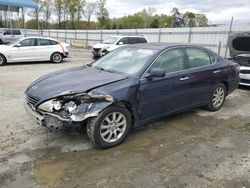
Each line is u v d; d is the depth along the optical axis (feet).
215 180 10.14
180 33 69.05
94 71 14.78
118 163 11.26
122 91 12.46
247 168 11.05
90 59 55.47
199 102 17.15
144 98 13.52
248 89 27.48
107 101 11.92
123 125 12.99
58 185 9.66
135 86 13.01
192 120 16.87
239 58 28.81
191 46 16.81
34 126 15.02
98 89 12.04
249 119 17.46
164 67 14.70
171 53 15.39
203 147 12.98
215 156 12.05
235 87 20.13
